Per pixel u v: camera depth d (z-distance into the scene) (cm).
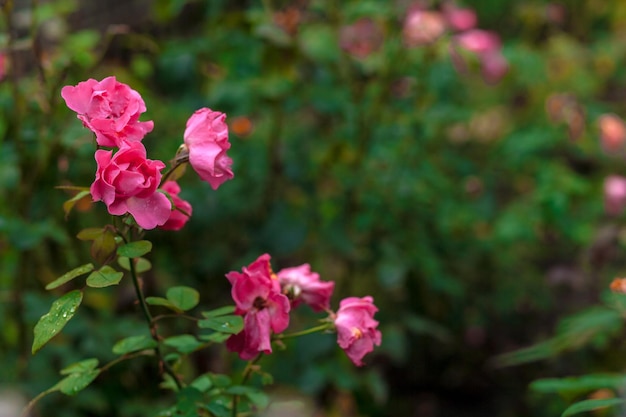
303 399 264
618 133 350
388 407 346
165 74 285
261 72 278
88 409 245
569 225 343
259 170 293
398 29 298
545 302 360
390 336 282
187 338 152
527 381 360
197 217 275
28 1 310
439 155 361
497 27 570
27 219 229
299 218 279
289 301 145
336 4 304
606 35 534
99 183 120
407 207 315
